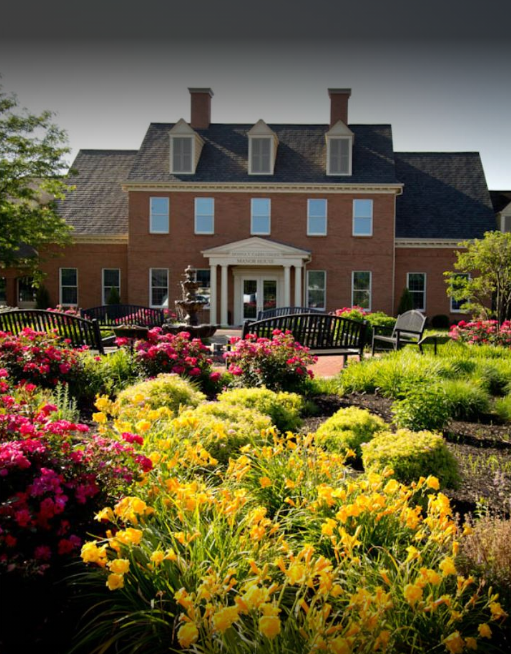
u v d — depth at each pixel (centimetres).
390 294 2812
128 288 2855
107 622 234
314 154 2912
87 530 295
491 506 411
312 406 713
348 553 254
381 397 806
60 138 2428
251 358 816
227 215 2819
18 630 247
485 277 1639
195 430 413
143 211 2830
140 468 309
